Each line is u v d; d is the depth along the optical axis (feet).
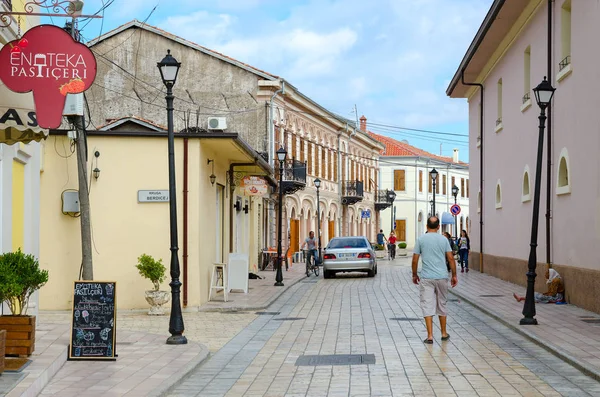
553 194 71.67
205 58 127.75
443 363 38.52
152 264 61.98
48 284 65.26
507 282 94.07
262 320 59.16
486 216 111.24
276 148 133.69
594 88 59.11
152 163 66.54
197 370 38.24
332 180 177.17
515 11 82.43
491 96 106.73
